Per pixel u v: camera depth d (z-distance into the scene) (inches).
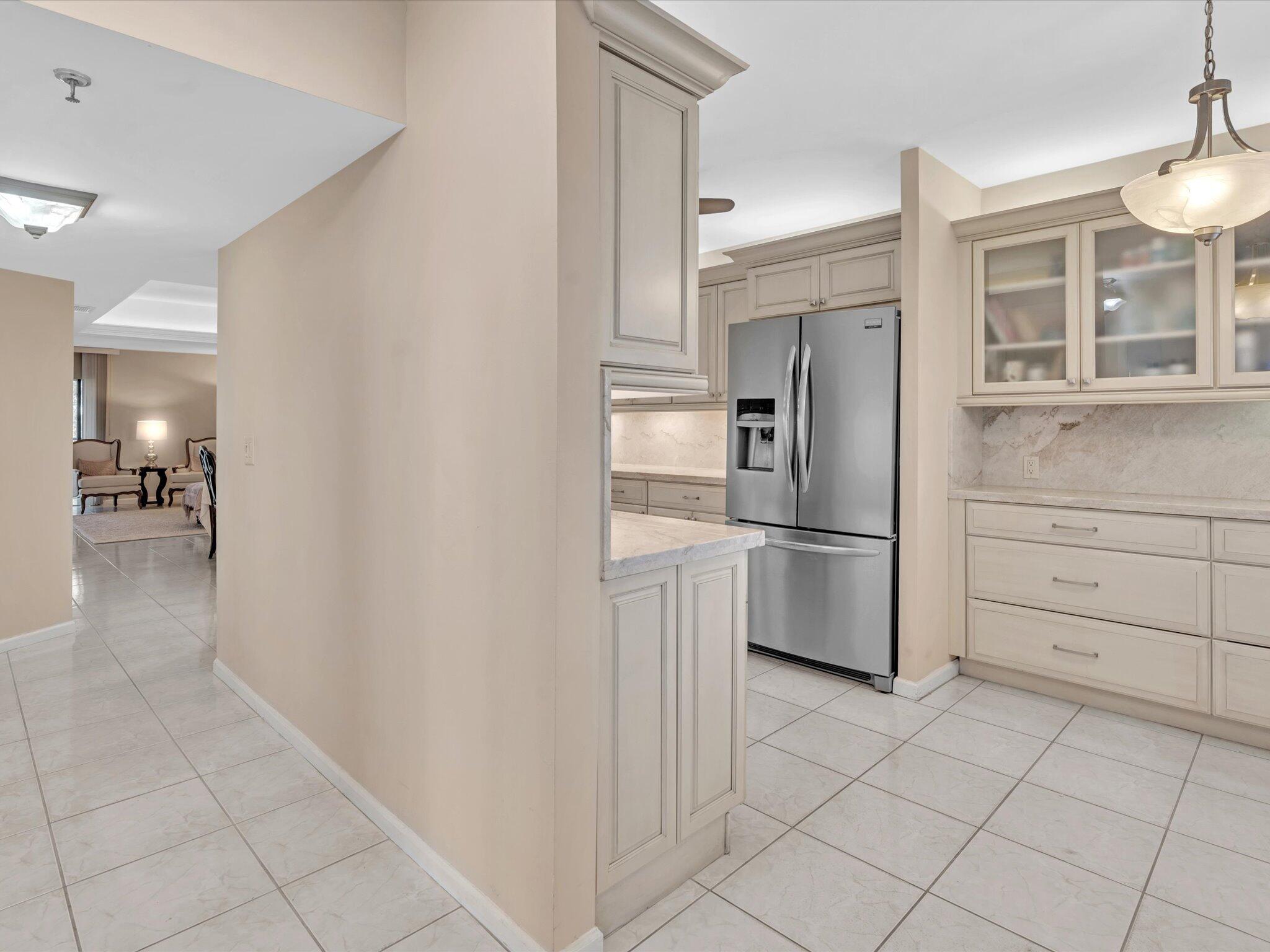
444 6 71.4
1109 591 117.3
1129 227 117.1
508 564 64.5
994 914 70.4
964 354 135.3
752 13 85.7
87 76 65.4
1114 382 118.5
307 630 101.4
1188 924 68.9
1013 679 131.9
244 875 76.3
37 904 71.2
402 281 78.5
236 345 121.8
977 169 134.6
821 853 80.7
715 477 167.0
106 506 410.6
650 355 69.7
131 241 121.9
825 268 140.5
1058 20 87.0
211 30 63.0
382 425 82.8
